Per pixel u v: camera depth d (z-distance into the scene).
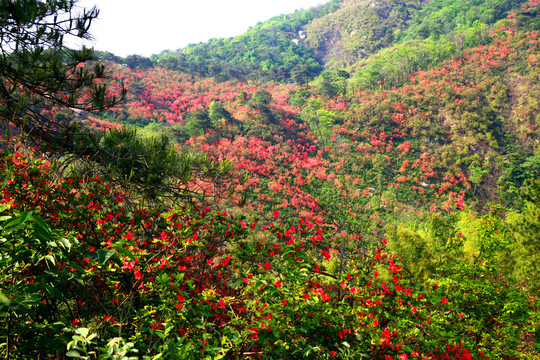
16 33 4.55
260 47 132.25
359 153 49.00
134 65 80.75
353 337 3.68
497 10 87.75
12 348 2.38
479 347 4.93
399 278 5.13
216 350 2.63
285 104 65.25
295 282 3.76
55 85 4.85
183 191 6.39
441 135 52.00
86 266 3.51
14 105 4.97
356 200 38.66
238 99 66.12
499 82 57.28
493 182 46.12
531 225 11.04
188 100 70.12
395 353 3.49
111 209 4.76
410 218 37.78
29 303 1.85
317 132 53.25
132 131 6.63
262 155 42.44
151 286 3.51
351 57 115.88
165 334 2.38
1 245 2.04
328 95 64.00
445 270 8.48
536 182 11.40
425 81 60.47
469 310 6.15
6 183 4.07
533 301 6.63
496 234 8.59
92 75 5.11
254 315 3.80
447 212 40.41
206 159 6.88
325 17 146.50
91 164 5.78
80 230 4.32
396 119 53.81
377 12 127.94
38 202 4.18
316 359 3.22
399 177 44.84
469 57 64.69
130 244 3.54
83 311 3.96
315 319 3.44
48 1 4.52
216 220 4.97
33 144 5.37
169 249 3.99
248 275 4.05
